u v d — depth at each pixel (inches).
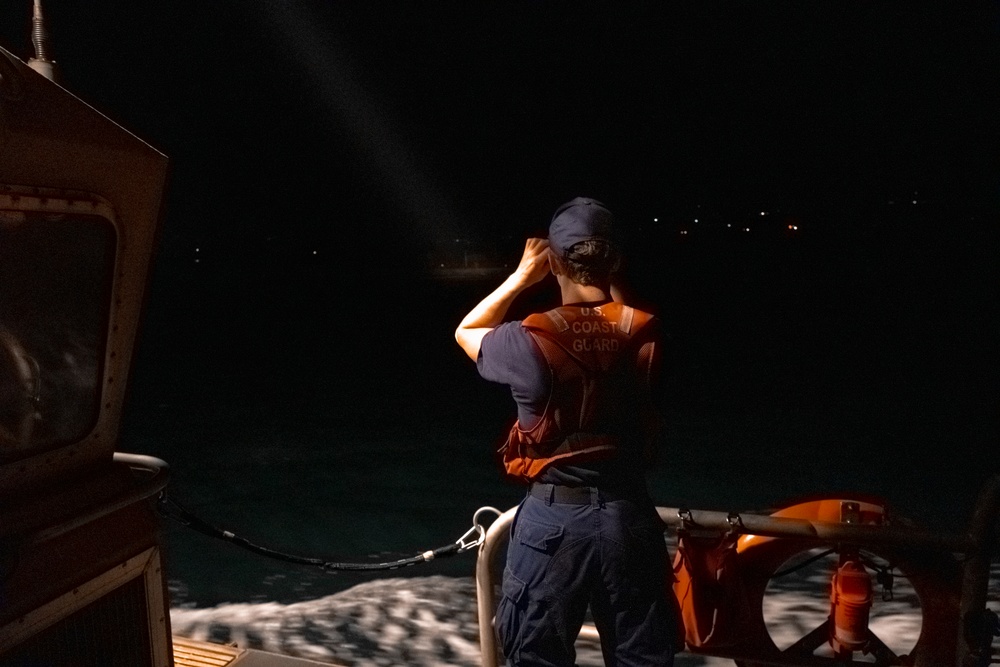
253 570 273.0
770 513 106.7
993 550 91.4
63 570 85.7
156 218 93.1
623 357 81.1
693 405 692.7
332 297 2591.0
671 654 81.4
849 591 97.7
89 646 91.2
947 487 433.1
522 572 82.0
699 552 98.2
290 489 433.1
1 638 78.0
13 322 81.2
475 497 416.8
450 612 205.5
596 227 84.7
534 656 81.9
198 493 424.5
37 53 84.8
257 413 694.5
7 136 72.8
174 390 830.5
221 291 2945.4
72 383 89.0
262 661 132.6
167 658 104.2
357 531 359.6
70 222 82.6
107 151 83.8
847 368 909.8
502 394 800.3
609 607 80.7
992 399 699.4
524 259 91.4
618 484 81.1
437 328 1587.1
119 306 91.7
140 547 97.7
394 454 526.3
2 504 81.5
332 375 948.0
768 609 194.2
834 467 474.6
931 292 2124.8
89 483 91.7
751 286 2650.1
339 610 207.3
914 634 166.1
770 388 780.6
